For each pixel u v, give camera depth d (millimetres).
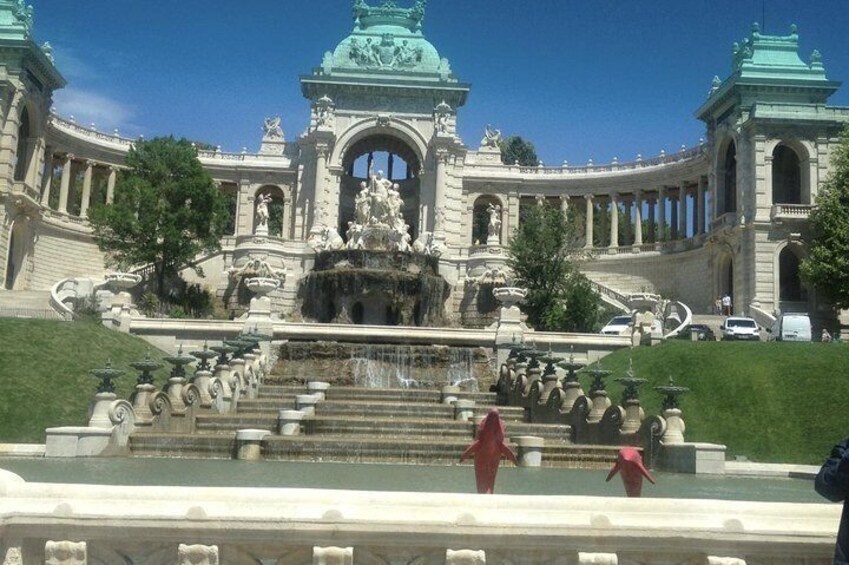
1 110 62438
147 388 26250
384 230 64625
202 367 30938
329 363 41344
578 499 6473
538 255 58406
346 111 76562
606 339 43875
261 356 40156
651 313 45375
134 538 6090
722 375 32500
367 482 17984
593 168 83438
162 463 21672
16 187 63906
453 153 77438
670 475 22719
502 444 9406
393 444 24203
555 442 27578
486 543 6066
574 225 61875
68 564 6016
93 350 34594
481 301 66500
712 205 71500
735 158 70062
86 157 76562
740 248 64250
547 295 57344
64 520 6035
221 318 64625
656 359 36625
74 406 28812
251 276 66000
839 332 57094
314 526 6023
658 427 24875
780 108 64875
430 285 59500
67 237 72812
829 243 56969
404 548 6098
